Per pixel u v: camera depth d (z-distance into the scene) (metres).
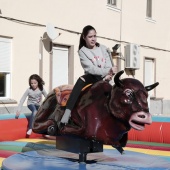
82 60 6.95
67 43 16.16
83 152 7.23
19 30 14.11
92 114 6.67
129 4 20.09
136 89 6.40
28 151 8.72
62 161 7.34
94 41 6.99
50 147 9.46
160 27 22.66
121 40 19.52
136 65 19.81
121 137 6.77
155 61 22.25
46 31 14.91
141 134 11.52
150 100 21.61
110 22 18.75
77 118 6.82
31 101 11.66
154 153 9.27
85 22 17.06
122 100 6.36
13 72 13.95
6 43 13.68
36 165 7.00
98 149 7.37
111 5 18.86
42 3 14.98
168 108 23.02
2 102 13.46
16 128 11.27
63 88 7.51
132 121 6.31
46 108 7.65
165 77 23.14
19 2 14.08
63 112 7.16
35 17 14.70
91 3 17.42
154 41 22.14
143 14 21.22
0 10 13.38
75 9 16.50
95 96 6.79
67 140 7.48
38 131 7.74
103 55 7.08
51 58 15.36
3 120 11.15
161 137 11.20
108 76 6.95
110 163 7.20
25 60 14.35
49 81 15.30
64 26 15.98
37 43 14.80
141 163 7.24
